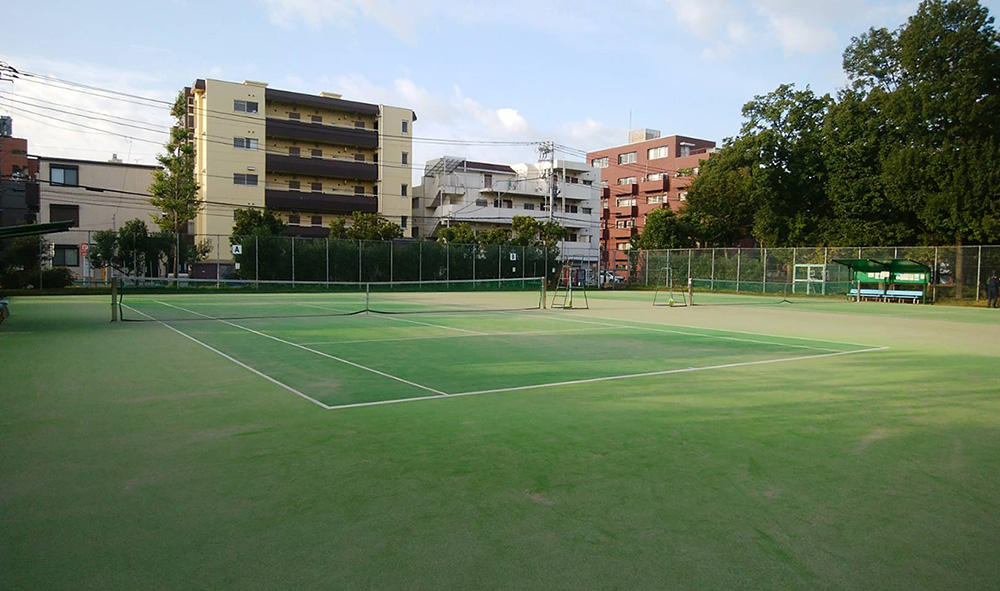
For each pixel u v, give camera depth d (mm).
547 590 2682
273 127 47281
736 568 2906
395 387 7266
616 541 3180
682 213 50781
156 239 31859
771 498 3812
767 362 9766
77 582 2703
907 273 30109
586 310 22078
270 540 3141
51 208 41406
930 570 2918
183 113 37375
